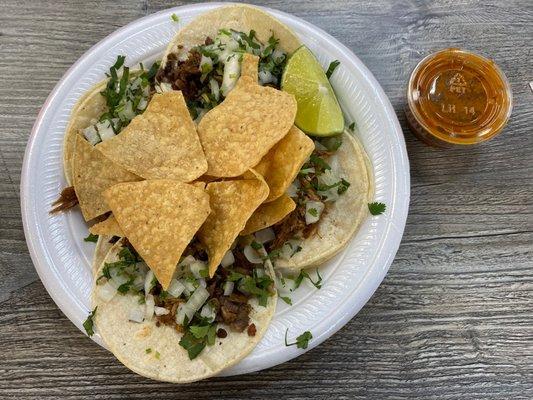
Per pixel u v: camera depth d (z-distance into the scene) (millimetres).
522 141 292
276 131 249
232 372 253
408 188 267
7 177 292
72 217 274
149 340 257
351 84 279
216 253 248
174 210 247
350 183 273
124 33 287
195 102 287
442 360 271
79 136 267
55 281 265
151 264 245
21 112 297
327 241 269
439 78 291
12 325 275
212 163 257
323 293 262
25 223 270
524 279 278
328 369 271
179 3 308
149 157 258
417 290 277
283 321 259
